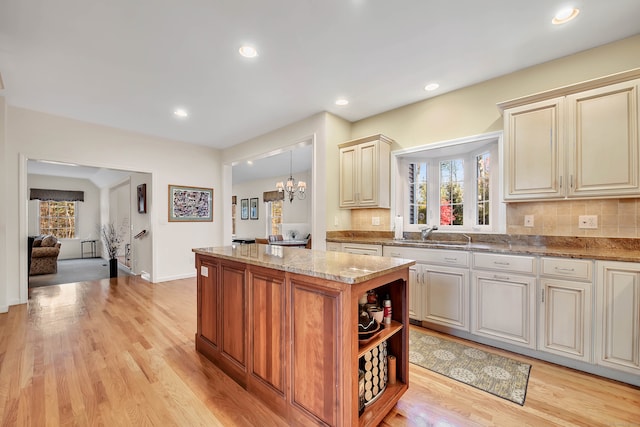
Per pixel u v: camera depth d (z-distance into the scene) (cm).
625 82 202
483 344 245
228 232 568
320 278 138
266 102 338
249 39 220
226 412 162
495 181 294
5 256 329
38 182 800
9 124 347
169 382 191
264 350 170
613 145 206
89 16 192
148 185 493
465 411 162
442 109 316
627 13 193
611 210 226
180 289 436
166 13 191
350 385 128
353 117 387
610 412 161
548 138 232
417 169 374
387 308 171
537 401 170
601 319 192
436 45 229
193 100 332
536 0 181
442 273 266
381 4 184
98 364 214
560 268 206
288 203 821
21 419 155
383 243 307
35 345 245
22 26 201
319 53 239
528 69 262
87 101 333
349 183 370
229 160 548
